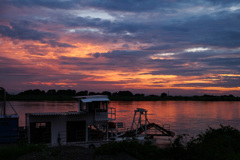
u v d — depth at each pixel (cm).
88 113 2673
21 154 1310
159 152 1228
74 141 2606
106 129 2769
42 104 13800
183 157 1109
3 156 1269
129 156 1205
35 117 2433
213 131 1438
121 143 1295
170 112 10806
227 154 1065
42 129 2530
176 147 1167
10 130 2241
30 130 2472
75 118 2609
